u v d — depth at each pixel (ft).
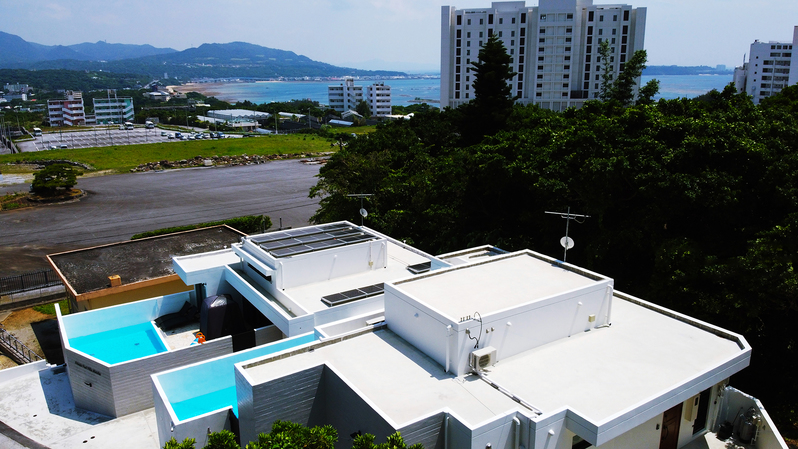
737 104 108.88
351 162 146.51
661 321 56.90
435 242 123.44
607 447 42.60
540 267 62.34
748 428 49.19
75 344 76.33
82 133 496.23
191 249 113.09
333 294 69.26
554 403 42.11
